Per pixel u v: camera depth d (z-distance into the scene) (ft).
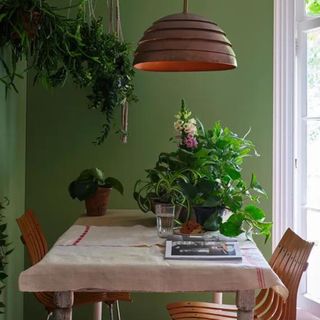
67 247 7.70
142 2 11.89
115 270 6.78
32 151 11.99
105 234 8.63
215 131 9.89
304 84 11.39
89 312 11.87
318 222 11.09
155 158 11.98
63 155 12.01
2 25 8.49
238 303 6.86
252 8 11.89
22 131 11.50
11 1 8.23
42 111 11.97
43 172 12.01
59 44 8.77
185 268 6.79
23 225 8.95
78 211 12.02
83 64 11.02
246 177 11.89
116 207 11.96
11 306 10.58
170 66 8.71
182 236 8.26
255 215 9.02
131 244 7.91
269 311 8.37
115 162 11.98
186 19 7.53
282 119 11.66
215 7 11.91
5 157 9.90
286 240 8.79
